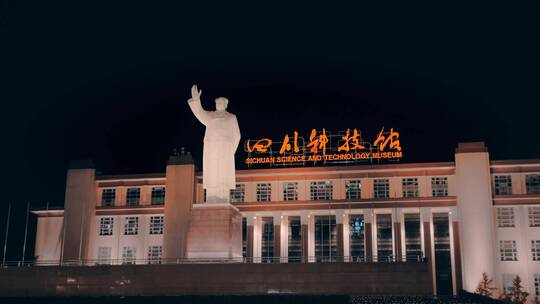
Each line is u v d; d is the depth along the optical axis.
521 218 105.19
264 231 113.62
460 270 104.19
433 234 108.44
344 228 110.31
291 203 111.50
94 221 116.75
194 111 76.69
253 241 111.81
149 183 117.88
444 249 108.25
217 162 75.81
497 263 103.25
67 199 116.56
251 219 112.50
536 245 103.75
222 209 75.06
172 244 110.31
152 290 75.69
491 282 100.38
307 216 111.56
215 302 69.25
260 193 113.94
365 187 111.44
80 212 115.69
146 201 116.94
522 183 106.75
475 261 102.62
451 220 106.81
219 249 74.56
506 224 105.50
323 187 112.94
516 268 103.38
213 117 76.88
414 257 105.06
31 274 79.69
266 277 73.50
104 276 77.62
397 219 108.62
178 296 71.25
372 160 114.12
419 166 110.50
